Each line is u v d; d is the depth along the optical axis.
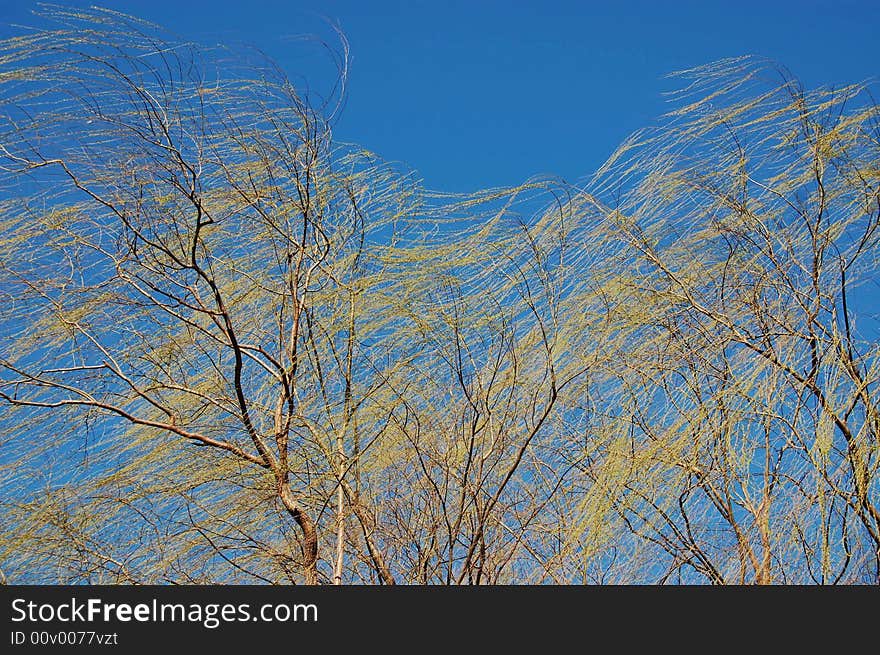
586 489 7.61
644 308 7.96
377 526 7.84
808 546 7.22
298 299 7.82
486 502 7.72
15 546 7.44
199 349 7.94
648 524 7.52
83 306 7.66
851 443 7.18
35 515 7.48
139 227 7.61
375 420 7.99
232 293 8.01
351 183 8.30
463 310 8.13
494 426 7.89
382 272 8.28
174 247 7.84
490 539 7.66
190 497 7.65
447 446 7.91
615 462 7.52
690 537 7.49
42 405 7.10
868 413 7.20
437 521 7.78
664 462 7.50
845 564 7.17
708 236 8.17
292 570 7.68
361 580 7.81
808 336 7.59
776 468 7.34
